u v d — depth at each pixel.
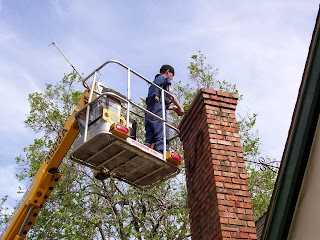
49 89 20.22
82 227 17.17
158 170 8.06
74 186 18.20
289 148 4.79
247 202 6.39
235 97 7.48
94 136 7.51
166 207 18.33
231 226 6.11
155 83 8.52
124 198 17.80
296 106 4.78
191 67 20.80
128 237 17.69
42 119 19.80
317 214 4.52
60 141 9.68
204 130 7.16
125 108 8.35
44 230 16.89
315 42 4.66
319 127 4.59
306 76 4.70
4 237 9.66
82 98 9.50
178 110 8.48
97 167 8.16
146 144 8.09
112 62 8.17
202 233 6.63
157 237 17.34
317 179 4.57
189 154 7.62
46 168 9.77
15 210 9.86
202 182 6.92
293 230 4.78
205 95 7.38
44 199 9.70
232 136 7.04
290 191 4.72
